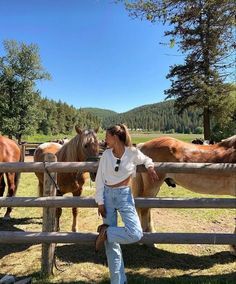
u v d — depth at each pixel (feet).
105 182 12.15
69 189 20.24
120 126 12.06
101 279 14.33
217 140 102.01
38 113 160.35
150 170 12.16
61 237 13.89
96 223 22.93
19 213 26.50
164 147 18.53
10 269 15.46
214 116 101.86
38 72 157.17
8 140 25.05
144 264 16.16
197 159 18.15
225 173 14.15
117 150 11.95
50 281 14.05
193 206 13.82
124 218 11.91
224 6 15.96
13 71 153.28
